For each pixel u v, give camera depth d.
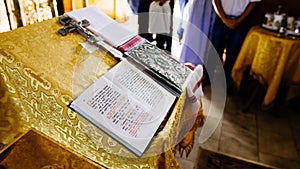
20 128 0.76
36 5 1.54
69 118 0.63
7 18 1.41
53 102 0.65
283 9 2.42
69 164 0.64
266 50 1.97
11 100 0.73
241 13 2.23
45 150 0.66
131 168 0.62
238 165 1.60
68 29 0.82
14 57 0.67
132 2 1.92
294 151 1.78
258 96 2.35
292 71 2.01
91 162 0.65
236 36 2.34
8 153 0.63
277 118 2.14
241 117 2.11
